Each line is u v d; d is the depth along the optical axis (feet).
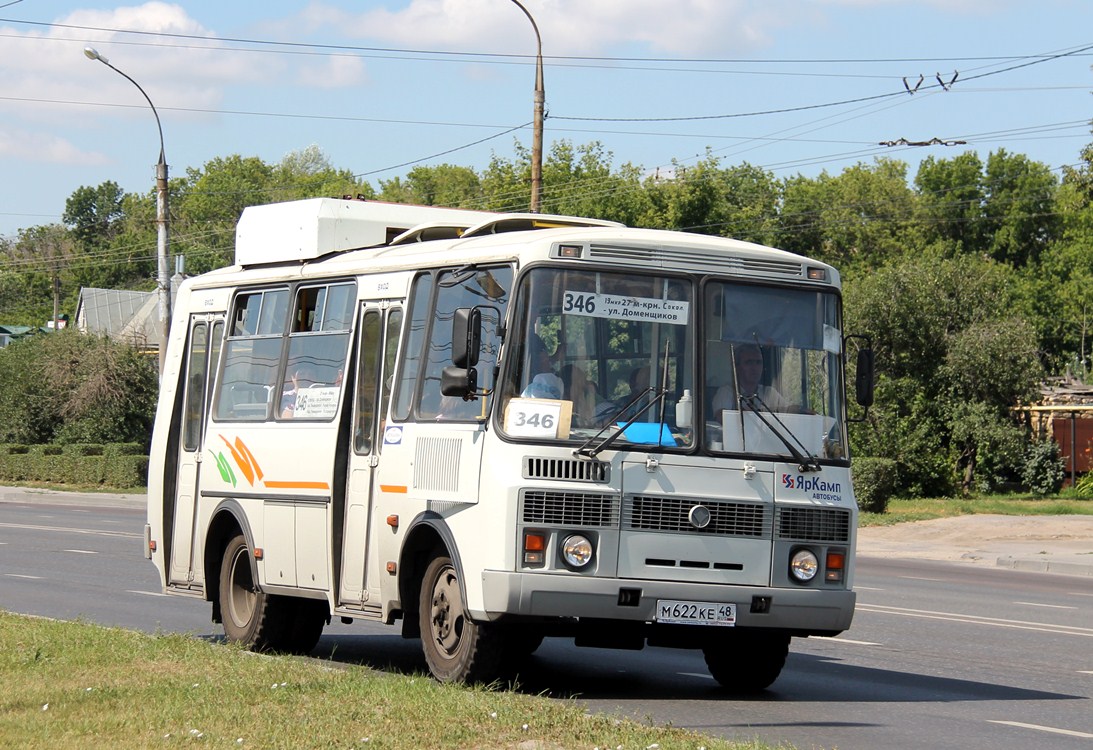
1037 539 234.17
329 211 97.91
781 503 77.30
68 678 75.36
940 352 316.60
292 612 96.22
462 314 74.18
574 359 75.66
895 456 305.53
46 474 386.93
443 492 78.13
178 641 88.84
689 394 77.00
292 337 96.22
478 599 74.13
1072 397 346.74
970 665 98.68
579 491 73.97
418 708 65.87
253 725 62.18
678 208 485.56
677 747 58.23
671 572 75.05
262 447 96.17
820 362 80.38
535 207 238.07
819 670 94.84
